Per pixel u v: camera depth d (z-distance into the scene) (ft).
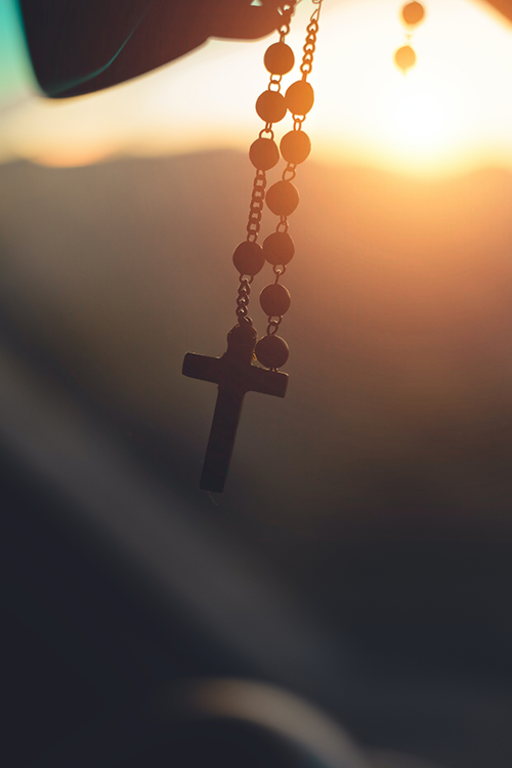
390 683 2.67
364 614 3.05
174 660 2.45
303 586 3.13
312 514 3.59
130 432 3.90
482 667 2.75
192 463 3.74
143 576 2.81
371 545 3.44
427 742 2.32
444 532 3.52
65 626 2.38
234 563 3.18
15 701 1.97
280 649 2.73
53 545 2.81
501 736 2.34
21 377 4.03
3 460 3.25
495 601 3.09
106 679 2.17
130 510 3.24
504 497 3.72
